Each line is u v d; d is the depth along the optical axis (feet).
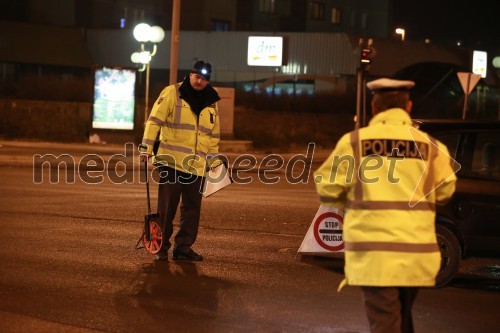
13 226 63.16
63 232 61.05
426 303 43.55
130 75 154.92
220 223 68.13
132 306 40.37
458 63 322.75
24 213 69.67
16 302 40.45
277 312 40.24
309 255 55.57
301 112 258.37
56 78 256.52
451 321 39.93
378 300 26.20
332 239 52.54
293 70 293.84
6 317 37.60
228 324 37.70
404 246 25.80
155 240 52.42
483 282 49.75
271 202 83.05
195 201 52.19
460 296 45.50
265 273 49.47
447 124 47.55
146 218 52.90
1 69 286.66
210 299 42.47
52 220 66.44
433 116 286.05
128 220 67.56
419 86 315.58
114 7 326.65
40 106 203.21
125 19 330.54
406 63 302.86
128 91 155.22
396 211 26.09
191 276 47.85
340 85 287.07
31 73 283.79
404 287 26.35
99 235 60.18
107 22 324.39
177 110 50.96
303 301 42.70
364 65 136.46
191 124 51.13
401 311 26.96
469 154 46.96
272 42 290.97
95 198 81.10
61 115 183.32
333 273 50.16
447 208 46.39
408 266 25.68
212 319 38.52
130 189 90.74
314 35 290.97
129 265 50.26
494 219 45.96
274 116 229.25
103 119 155.53
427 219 26.48
